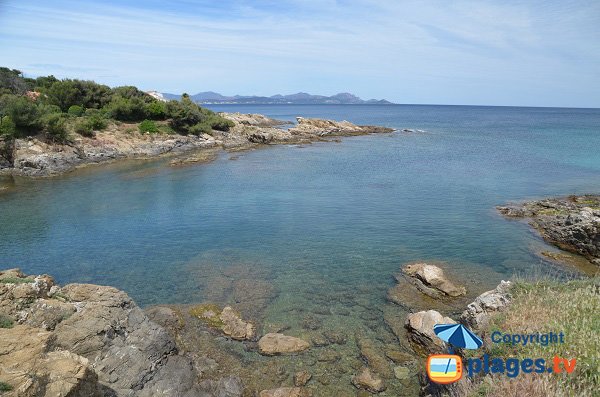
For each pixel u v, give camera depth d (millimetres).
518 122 163125
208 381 13562
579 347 9344
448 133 107812
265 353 15312
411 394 13195
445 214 33781
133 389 12758
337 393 13266
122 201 38000
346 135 98562
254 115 138375
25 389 8375
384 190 42375
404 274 22359
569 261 24422
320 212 34406
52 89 74312
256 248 26375
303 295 20062
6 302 13375
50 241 27688
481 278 21969
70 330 13445
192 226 30875
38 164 50062
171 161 59250
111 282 21562
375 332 16828
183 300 19547
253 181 46812
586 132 111875
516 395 8430
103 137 64625
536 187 43750
